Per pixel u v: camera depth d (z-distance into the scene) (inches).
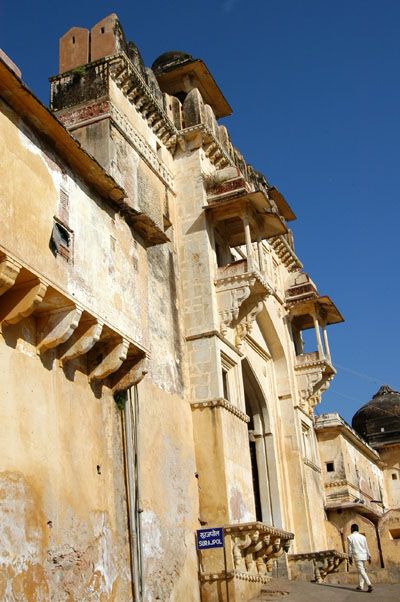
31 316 406.6
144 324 494.3
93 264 438.0
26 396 389.4
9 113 381.7
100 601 429.1
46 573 378.0
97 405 470.0
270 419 885.2
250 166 955.3
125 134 658.8
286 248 1019.9
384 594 630.5
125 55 668.7
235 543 595.5
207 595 585.3
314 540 874.1
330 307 1008.2
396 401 1604.3
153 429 567.2
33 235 380.8
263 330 930.1
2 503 354.0
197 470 634.8
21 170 382.0
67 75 667.4
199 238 718.5
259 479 863.1
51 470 400.2
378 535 913.5
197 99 777.6
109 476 470.6
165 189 724.7
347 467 1101.7
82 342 424.5
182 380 655.8
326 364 960.3
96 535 437.7
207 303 690.2
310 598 606.2
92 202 455.5
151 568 510.3
